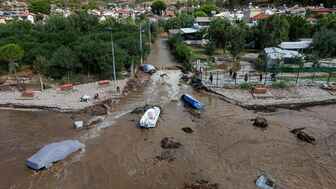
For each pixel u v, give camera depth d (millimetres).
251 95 47844
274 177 27750
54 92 49969
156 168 29594
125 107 45469
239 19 115312
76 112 42844
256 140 34719
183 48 76000
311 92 48562
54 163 30594
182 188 26500
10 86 53156
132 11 191500
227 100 46906
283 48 73750
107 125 39250
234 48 72062
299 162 30219
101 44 59156
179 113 43062
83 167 29922
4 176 28625
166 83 58094
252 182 27062
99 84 52969
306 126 38250
